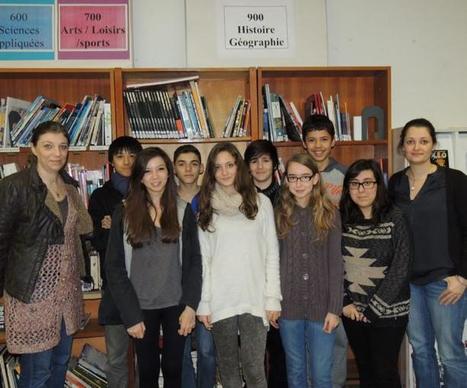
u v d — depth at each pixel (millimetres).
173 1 2979
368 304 1884
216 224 1864
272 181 2285
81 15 2795
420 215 2080
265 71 2711
